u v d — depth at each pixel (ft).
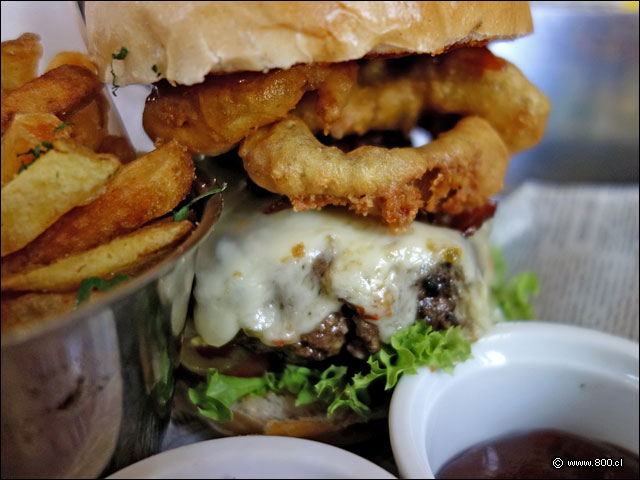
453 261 0.64
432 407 0.60
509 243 1.08
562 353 0.67
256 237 0.64
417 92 0.75
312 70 0.60
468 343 0.64
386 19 0.55
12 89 0.60
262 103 0.59
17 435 0.47
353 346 0.64
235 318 0.63
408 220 0.61
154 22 0.53
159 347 0.53
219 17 0.52
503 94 0.73
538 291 0.93
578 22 1.22
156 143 0.64
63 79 0.57
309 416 0.66
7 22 1.00
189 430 0.68
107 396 0.50
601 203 1.18
